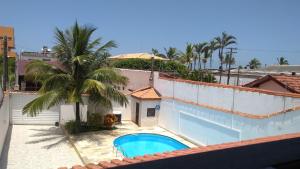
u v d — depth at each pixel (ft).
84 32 61.98
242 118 48.80
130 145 63.21
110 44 65.62
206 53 196.34
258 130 45.24
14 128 67.77
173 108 69.46
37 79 63.31
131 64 119.34
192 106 62.08
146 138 65.57
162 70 121.29
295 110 38.52
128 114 81.00
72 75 63.26
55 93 60.08
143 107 74.13
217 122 54.75
